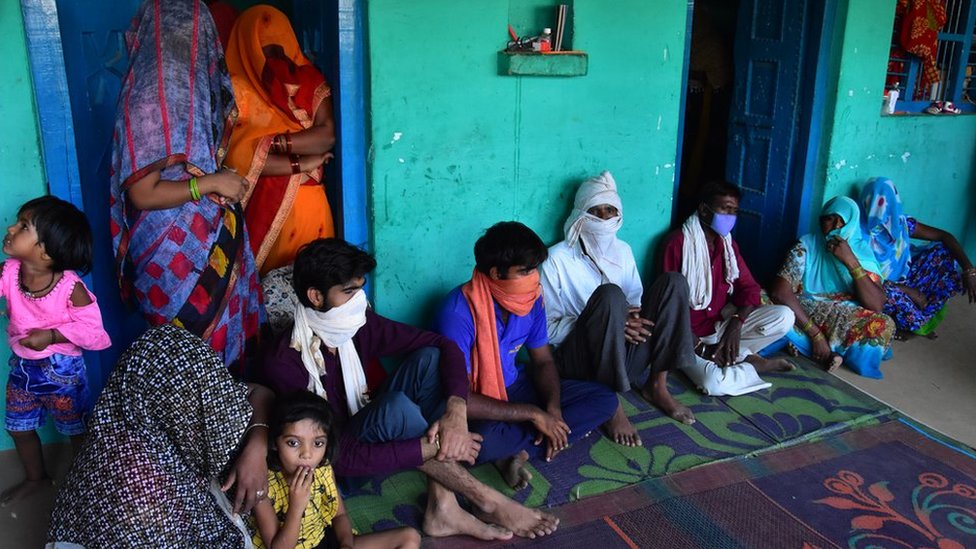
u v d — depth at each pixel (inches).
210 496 76.6
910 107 179.8
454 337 109.2
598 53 132.7
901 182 181.2
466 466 112.7
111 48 107.9
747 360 146.3
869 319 147.3
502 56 122.8
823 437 124.0
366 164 119.7
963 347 163.6
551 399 112.0
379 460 91.7
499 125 127.1
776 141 167.6
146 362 70.8
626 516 102.0
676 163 158.1
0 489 103.0
